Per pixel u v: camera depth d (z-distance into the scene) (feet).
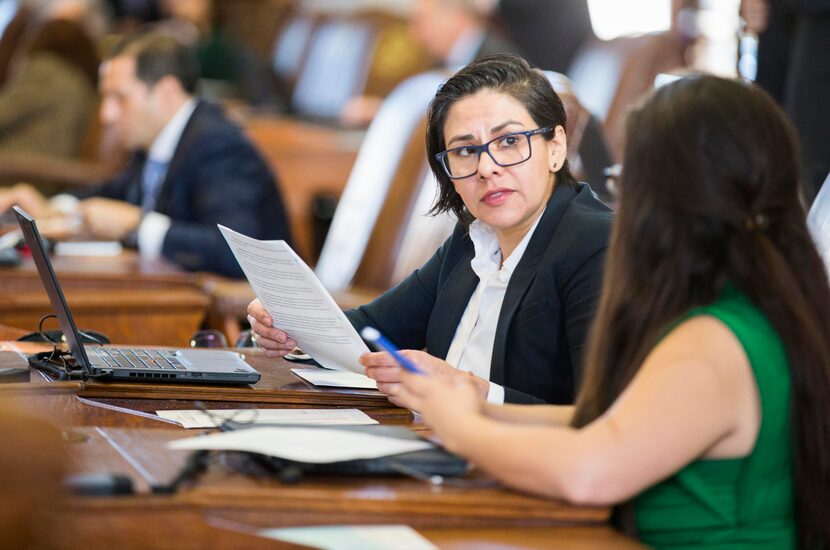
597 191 20.83
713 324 9.66
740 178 9.78
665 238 9.84
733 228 9.83
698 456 9.66
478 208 14.56
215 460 10.20
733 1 36.17
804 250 10.03
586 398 10.32
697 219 9.81
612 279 10.16
